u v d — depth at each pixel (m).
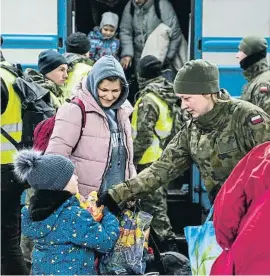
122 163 4.50
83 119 4.32
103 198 3.97
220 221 3.35
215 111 3.88
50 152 4.28
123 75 4.33
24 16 6.95
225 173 3.92
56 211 3.72
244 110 3.87
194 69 3.86
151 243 4.49
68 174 3.72
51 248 3.75
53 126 4.52
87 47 6.61
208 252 3.57
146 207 6.29
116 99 4.39
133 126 6.27
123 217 3.97
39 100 5.12
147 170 4.10
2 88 5.00
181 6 7.80
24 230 3.83
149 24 7.63
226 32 7.04
